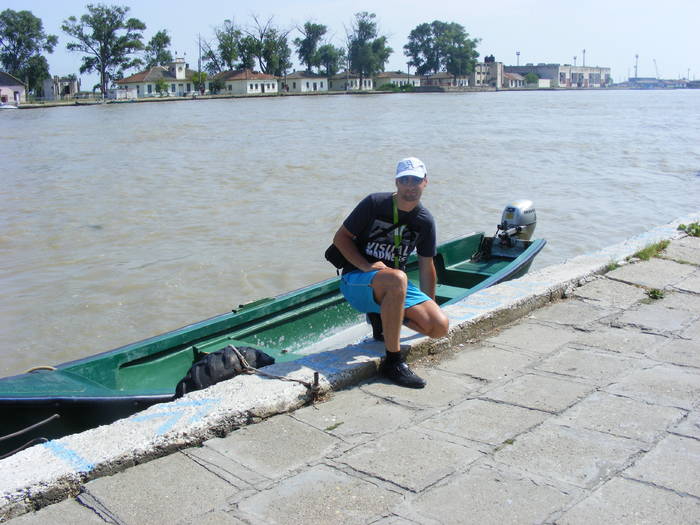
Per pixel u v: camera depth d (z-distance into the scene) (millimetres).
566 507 3314
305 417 4285
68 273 12500
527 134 41531
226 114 67312
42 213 17719
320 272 12539
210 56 129500
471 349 5473
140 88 116125
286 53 131750
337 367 4781
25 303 10969
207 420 4008
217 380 4902
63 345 9422
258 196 20016
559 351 5379
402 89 144250
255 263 13062
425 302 4871
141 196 20172
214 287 11758
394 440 3979
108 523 3240
